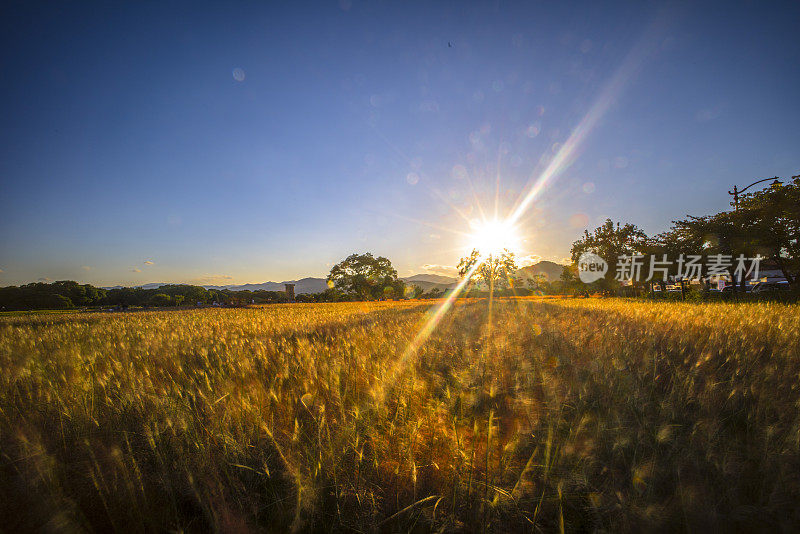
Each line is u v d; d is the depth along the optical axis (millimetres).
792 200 15188
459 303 26391
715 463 1926
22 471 2008
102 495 1846
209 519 1750
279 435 2465
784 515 1671
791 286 16797
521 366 3666
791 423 2357
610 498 1787
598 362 3896
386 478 2086
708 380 3078
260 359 4672
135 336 7301
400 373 3562
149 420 2451
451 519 1756
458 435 2324
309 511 1809
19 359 4238
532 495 1881
